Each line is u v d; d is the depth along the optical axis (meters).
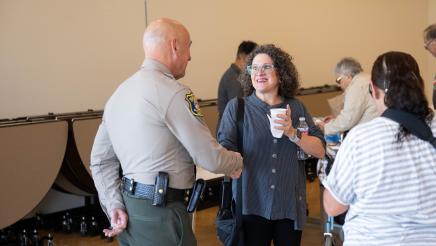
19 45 4.90
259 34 7.11
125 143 2.25
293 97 2.73
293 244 2.64
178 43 2.29
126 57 5.66
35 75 5.02
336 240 3.68
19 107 4.93
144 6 5.79
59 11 5.13
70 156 4.66
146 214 2.22
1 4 4.77
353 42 8.70
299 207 2.62
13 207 4.22
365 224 1.84
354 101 4.36
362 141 1.82
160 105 2.17
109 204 2.36
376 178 1.79
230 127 2.61
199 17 6.36
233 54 6.78
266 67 2.61
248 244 2.62
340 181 1.86
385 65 1.85
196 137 2.17
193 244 2.31
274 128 2.47
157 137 2.19
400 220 1.80
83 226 4.78
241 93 5.04
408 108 1.80
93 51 5.40
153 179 2.21
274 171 2.57
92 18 5.37
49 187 4.45
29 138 4.32
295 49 7.69
